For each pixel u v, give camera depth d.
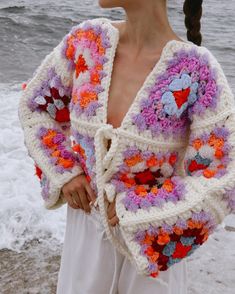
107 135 1.68
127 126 1.66
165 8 1.71
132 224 1.63
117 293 1.91
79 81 1.79
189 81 1.65
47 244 3.37
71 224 1.95
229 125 1.61
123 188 1.70
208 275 3.12
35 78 1.96
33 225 3.53
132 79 1.71
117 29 1.77
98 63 1.75
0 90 6.98
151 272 1.63
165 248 1.64
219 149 1.62
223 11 17.23
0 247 3.31
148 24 1.69
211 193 1.58
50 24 13.08
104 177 1.71
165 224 1.60
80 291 1.93
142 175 1.71
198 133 1.66
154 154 1.68
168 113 1.64
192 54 1.67
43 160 1.89
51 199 1.89
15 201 3.74
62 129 1.99
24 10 14.41
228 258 3.28
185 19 1.90
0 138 5.02
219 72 1.66
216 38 12.77
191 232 1.61
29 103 1.96
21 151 4.75
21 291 2.95
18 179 4.16
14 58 9.54
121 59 1.75
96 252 1.85
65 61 1.89
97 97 1.73
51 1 16.25
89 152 1.75
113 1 1.67
